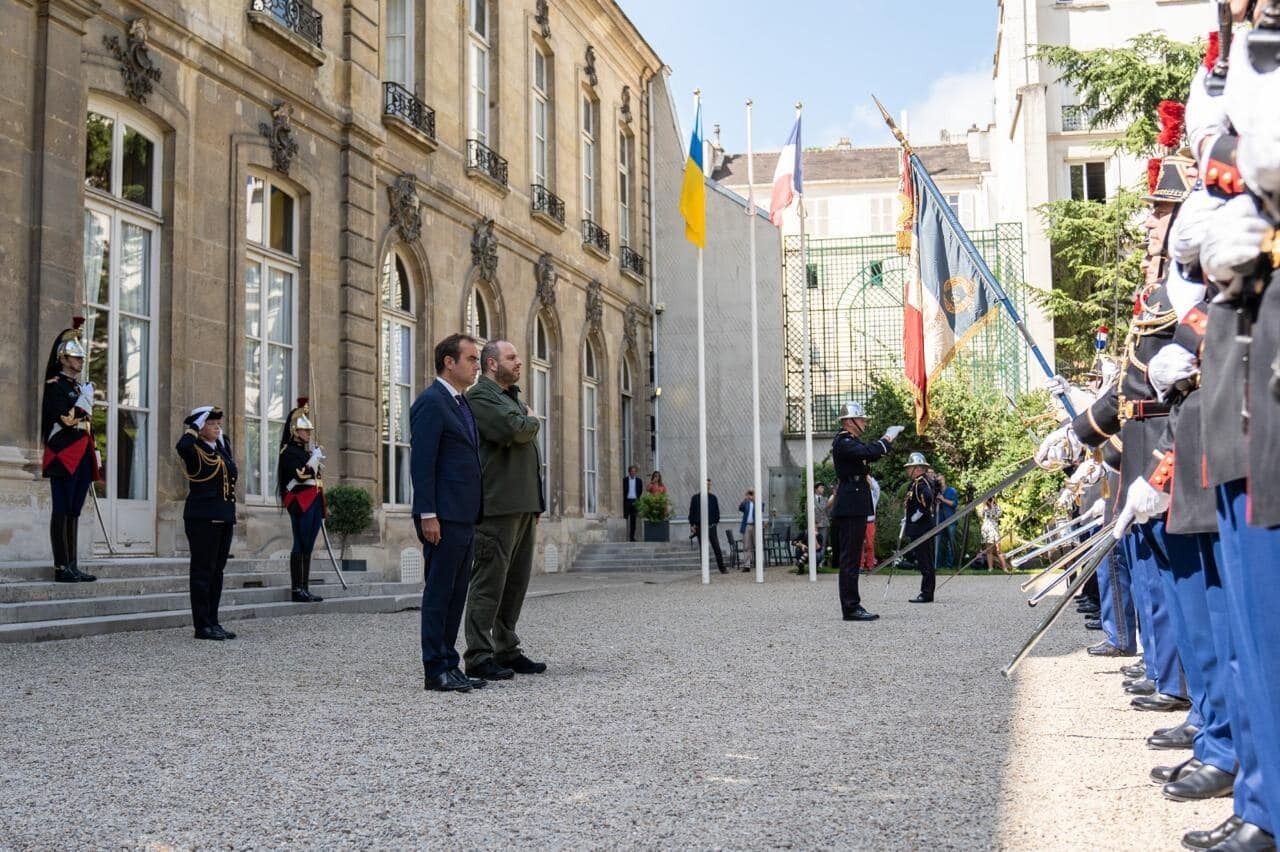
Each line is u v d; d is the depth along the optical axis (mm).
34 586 10234
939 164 52844
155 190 13812
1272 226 2578
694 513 25484
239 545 14695
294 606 12500
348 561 15883
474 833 3771
